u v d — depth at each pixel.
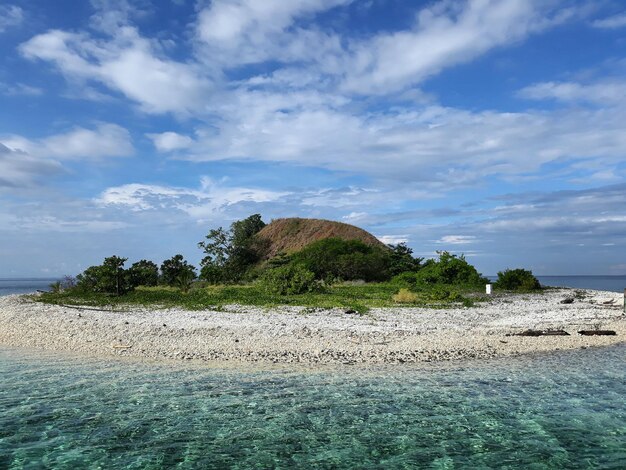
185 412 10.02
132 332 19.16
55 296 36.28
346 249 61.59
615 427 9.30
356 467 7.69
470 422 9.54
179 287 43.66
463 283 47.16
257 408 10.27
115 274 37.34
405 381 12.33
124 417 9.73
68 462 7.79
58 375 12.87
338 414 9.95
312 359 14.65
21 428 9.14
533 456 8.08
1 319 23.59
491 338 17.84
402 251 64.50
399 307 28.86
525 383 12.16
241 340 17.47
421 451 8.27
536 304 31.67
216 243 80.50
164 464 7.76
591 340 17.69
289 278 37.91
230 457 8.02
